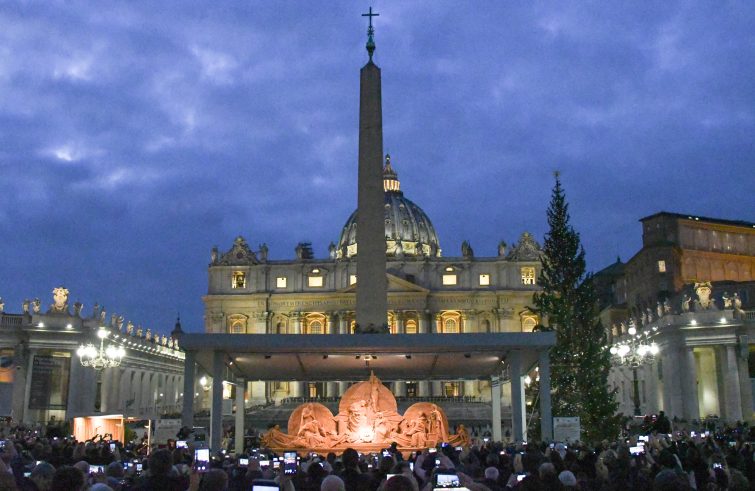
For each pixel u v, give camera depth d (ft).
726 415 219.41
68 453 66.80
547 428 115.85
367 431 124.88
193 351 117.50
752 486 51.93
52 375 226.38
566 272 156.66
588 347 149.28
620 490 45.50
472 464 67.97
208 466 51.60
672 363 226.17
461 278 419.33
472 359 134.82
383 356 129.18
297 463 63.00
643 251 305.53
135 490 31.86
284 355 126.00
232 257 426.51
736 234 311.06
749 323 219.61
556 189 163.73
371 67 124.26
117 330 264.11
